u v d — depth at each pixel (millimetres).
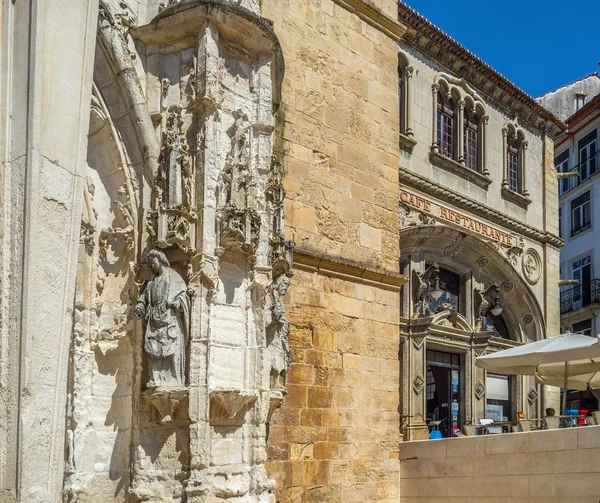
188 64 10383
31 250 7820
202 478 9109
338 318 15086
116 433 9719
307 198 14906
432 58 23922
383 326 16125
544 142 29016
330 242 15250
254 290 10141
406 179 22031
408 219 22047
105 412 9758
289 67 14953
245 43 10805
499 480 15109
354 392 15133
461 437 15812
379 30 17312
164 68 10500
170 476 9266
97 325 9836
